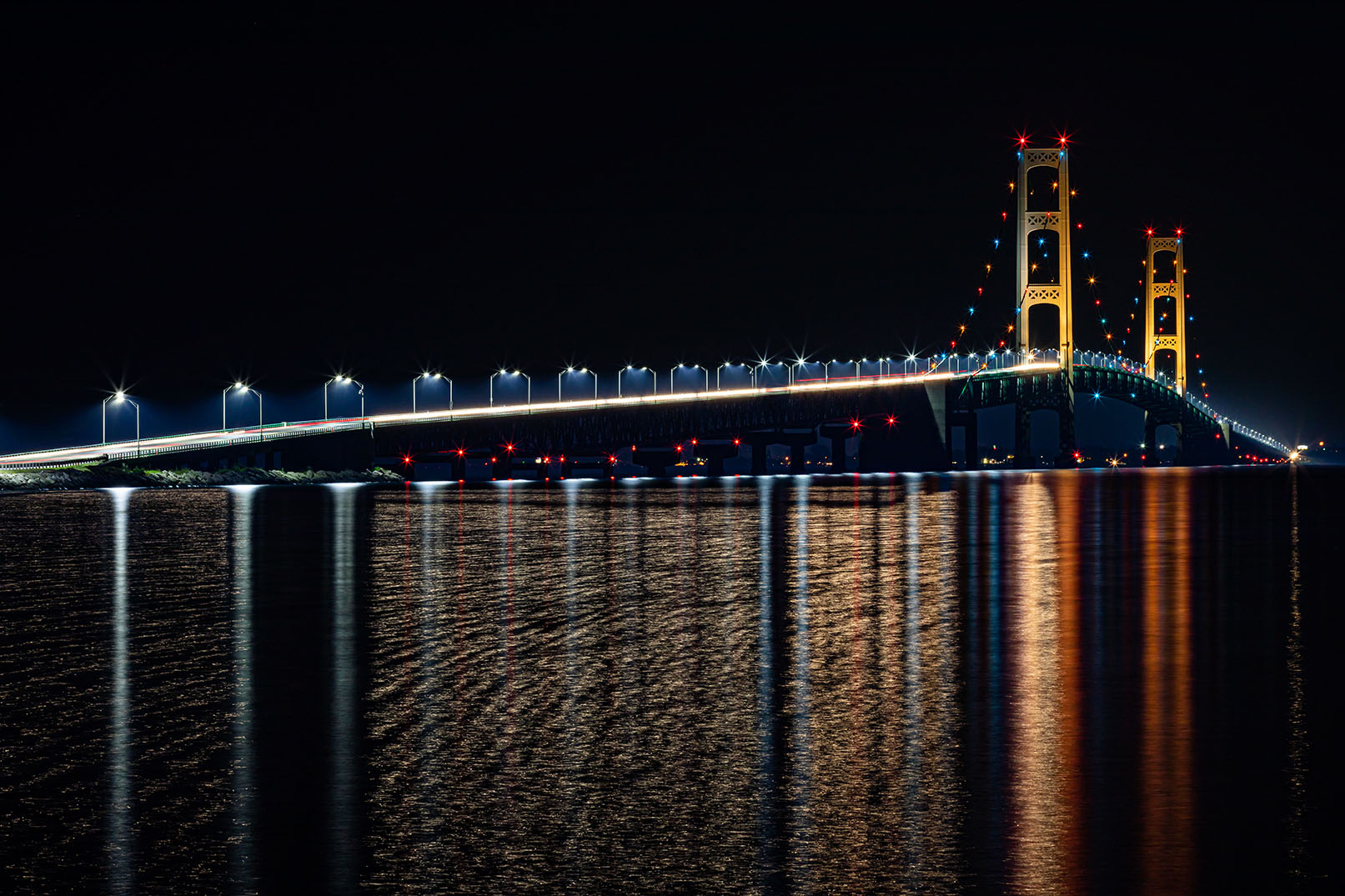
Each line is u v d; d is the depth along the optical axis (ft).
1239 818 57.67
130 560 190.70
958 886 50.26
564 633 112.68
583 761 67.10
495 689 86.33
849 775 64.39
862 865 52.31
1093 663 96.84
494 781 63.52
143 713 79.20
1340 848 54.08
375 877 51.19
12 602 138.51
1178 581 157.79
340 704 81.51
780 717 77.51
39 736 73.10
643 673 92.68
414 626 117.91
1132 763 66.69
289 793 61.62
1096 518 298.97
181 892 49.90
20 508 349.41
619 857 53.21
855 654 100.78
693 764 66.44
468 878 51.01
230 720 76.95
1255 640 108.17
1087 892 49.73
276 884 50.55
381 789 62.23
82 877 51.37
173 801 60.54
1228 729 73.92
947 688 86.38
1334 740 71.46
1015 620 121.08
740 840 55.16
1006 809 59.06
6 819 58.08
